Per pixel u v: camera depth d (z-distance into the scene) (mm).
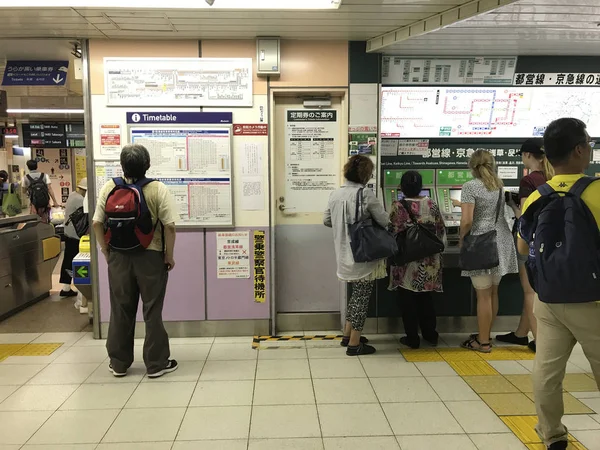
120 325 2885
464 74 3689
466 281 3768
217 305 3650
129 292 2867
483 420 2377
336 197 3209
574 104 3805
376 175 3639
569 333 1914
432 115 3762
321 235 3770
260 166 3576
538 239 1867
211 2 2713
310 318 3799
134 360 3207
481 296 3277
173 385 2799
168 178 3533
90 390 2736
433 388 2748
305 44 3508
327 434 2246
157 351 2908
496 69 3693
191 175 3539
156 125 3494
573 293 1771
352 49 3539
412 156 3820
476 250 3154
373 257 3023
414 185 3293
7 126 9133
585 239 1762
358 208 3098
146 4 2721
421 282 3252
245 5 2760
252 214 3605
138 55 3461
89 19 3002
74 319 4230
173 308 3633
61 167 10398
